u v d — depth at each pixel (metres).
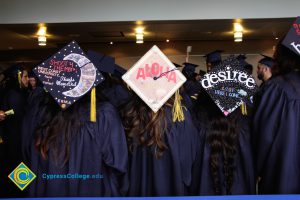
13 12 5.83
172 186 1.94
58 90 1.87
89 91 1.94
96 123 1.91
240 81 1.97
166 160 1.94
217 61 2.24
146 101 1.86
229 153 1.96
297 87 1.88
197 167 2.04
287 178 1.82
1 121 3.41
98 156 1.91
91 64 1.90
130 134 1.94
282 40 1.98
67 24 6.10
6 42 9.31
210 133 1.98
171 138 1.91
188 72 4.61
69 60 1.89
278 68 2.02
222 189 2.00
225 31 7.78
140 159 1.99
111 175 1.98
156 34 8.21
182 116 1.94
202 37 8.88
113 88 2.25
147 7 5.74
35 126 1.97
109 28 7.04
